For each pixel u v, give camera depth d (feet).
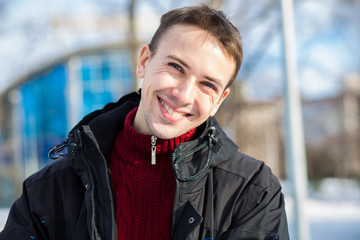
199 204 4.45
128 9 19.33
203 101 4.28
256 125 60.64
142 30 20.43
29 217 4.67
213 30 4.22
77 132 4.56
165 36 4.38
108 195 4.36
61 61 38.14
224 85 4.43
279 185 4.83
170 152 4.69
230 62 4.36
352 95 74.18
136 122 4.87
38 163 42.01
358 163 77.97
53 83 39.99
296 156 13.88
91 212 4.28
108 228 4.26
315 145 83.76
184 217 4.28
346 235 23.52
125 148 4.80
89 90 39.63
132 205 4.60
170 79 4.22
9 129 41.75
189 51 4.17
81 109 39.91
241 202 4.55
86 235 4.41
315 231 25.12
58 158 5.11
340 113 79.15
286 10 14.23
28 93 41.27
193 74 4.20
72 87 39.32
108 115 4.94
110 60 38.91
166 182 4.66
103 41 36.11
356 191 62.49
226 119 23.36
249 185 4.64
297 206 13.73
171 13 4.52
